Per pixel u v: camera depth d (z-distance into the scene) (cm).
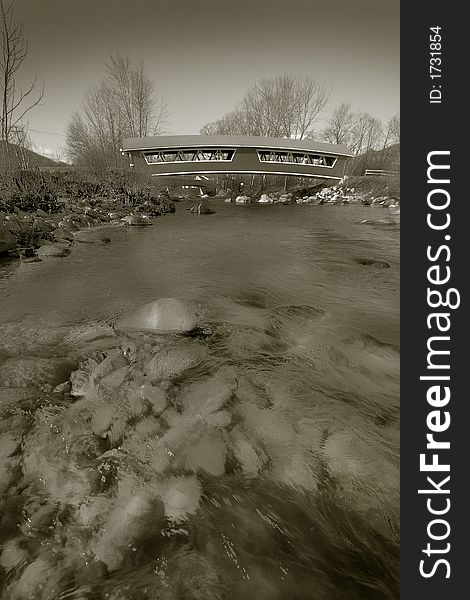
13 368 328
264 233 1329
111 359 332
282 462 227
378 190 3081
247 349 386
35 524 178
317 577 166
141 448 230
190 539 175
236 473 218
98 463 218
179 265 812
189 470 216
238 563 166
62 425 250
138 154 3022
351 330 467
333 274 778
